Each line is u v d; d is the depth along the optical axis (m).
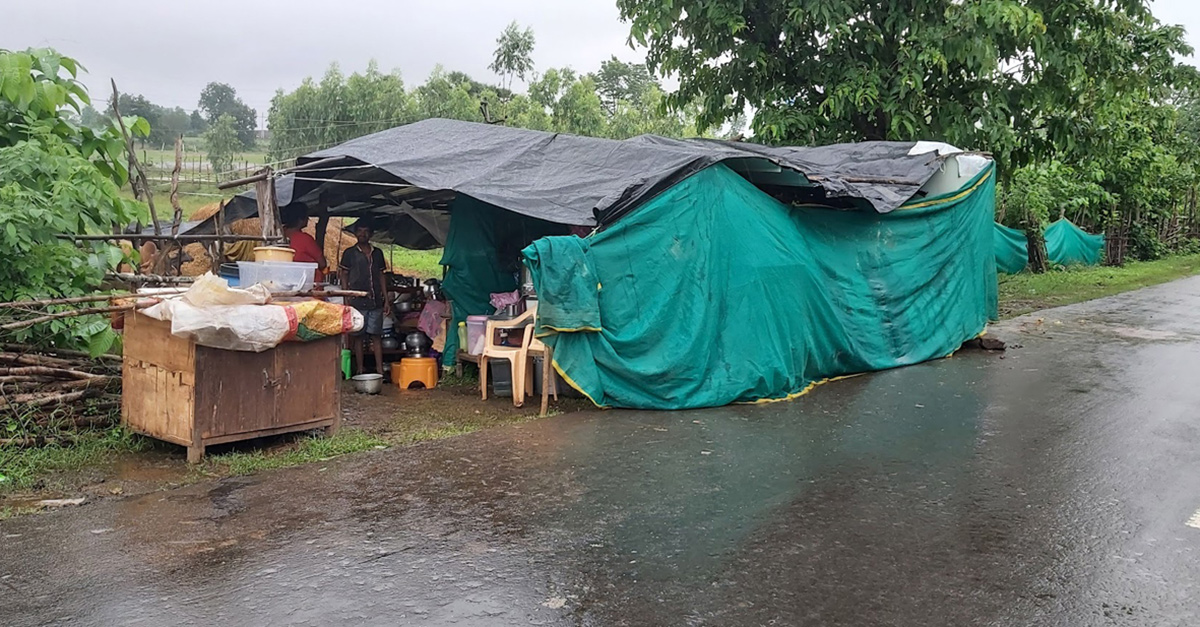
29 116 7.12
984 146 14.02
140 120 8.31
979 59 12.68
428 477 5.88
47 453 6.07
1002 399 8.33
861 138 15.02
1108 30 13.91
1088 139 15.05
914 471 5.99
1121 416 7.56
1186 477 5.80
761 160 8.83
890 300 10.27
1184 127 34.38
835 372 9.53
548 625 3.75
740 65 14.62
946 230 11.21
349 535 4.79
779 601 3.98
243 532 4.83
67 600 3.95
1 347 6.45
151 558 4.45
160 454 6.35
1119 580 4.19
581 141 9.80
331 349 6.92
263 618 3.79
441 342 10.18
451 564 4.40
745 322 8.37
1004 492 5.52
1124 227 27.84
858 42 14.00
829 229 9.82
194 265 12.17
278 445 6.70
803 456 6.38
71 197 6.73
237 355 6.26
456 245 9.48
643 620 3.80
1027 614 3.84
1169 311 15.54
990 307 12.24
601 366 7.89
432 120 11.43
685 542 4.70
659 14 13.96
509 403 8.37
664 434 7.04
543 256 7.54
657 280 8.09
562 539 4.75
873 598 4.01
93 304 6.90
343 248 14.43
